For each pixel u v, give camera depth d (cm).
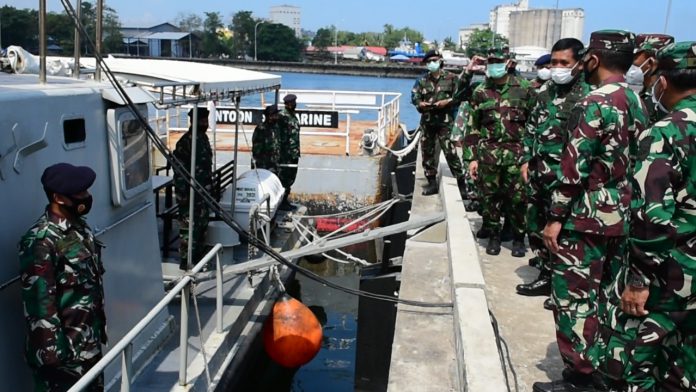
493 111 625
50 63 512
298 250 678
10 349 372
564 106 457
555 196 349
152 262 544
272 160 964
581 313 346
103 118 457
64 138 412
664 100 281
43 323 344
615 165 338
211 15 8469
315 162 1307
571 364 349
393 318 707
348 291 591
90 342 363
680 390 276
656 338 274
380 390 704
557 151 459
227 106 1477
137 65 654
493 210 654
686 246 264
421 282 598
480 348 372
